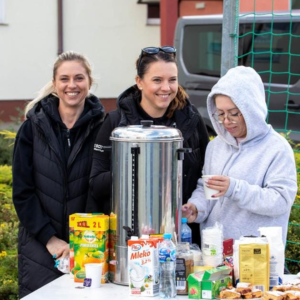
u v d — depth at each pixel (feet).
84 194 12.52
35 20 50.47
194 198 11.66
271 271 10.03
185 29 30.27
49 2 50.52
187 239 10.89
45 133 12.34
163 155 10.22
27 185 12.39
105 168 11.78
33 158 12.51
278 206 10.57
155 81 11.31
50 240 12.29
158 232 10.29
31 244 12.52
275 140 10.98
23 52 50.55
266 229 10.14
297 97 25.75
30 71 50.78
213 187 10.49
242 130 10.94
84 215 10.63
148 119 11.82
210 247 10.30
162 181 10.25
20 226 12.76
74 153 12.44
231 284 9.92
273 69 26.45
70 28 51.31
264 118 10.91
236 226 11.08
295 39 26.14
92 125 12.60
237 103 10.59
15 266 16.37
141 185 10.22
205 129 12.43
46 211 12.46
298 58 26.03
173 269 9.74
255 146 11.07
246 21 27.09
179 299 9.70
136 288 9.83
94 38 51.85
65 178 12.41
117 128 10.57
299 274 10.75
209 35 29.53
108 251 10.63
